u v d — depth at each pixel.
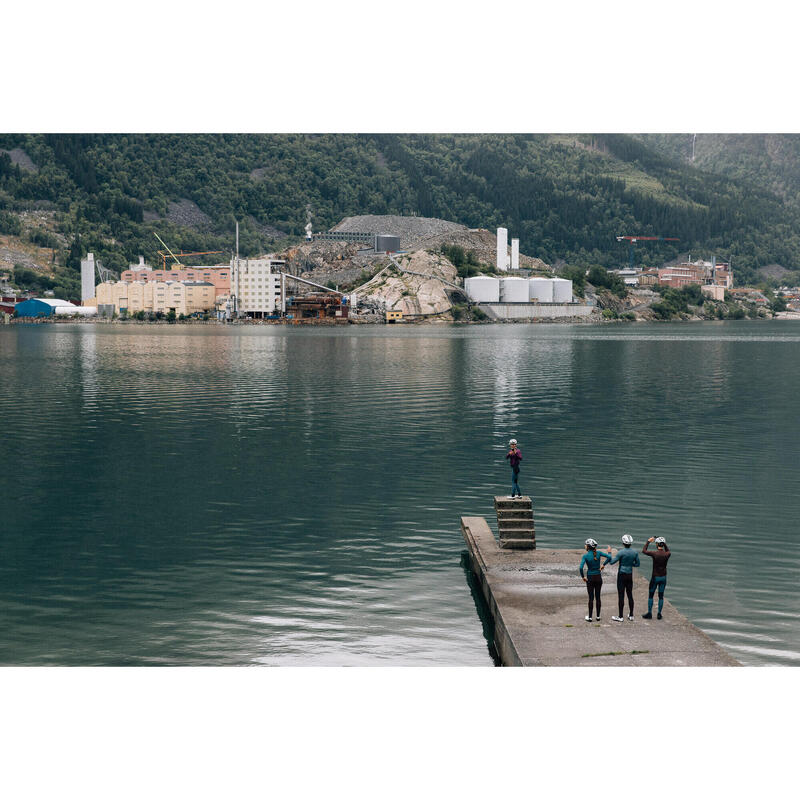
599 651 33.62
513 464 48.03
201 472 73.06
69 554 50.28
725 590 43.00
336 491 65.50
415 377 165.25
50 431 96.06
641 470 72.69
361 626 39.16
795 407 118.38
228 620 40.09
